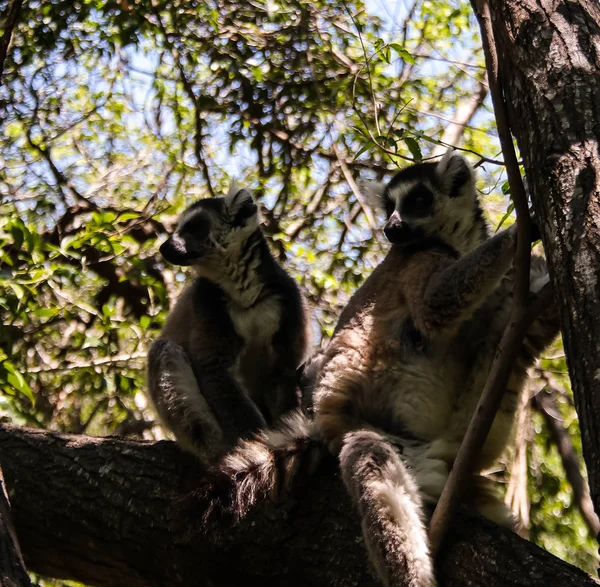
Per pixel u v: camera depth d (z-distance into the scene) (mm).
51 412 10242
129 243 10070
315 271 10016
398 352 5746
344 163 11320
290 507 5070
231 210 7703
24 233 8297
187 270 11266
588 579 3912
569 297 3557
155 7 11828
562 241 3713
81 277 9109
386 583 4332
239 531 5105
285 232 11281
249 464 5270
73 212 11875
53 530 5836
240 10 12469
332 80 11945
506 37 4586
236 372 7422
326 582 4723
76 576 5902
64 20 11914
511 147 4195
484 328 5715
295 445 5320
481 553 4242
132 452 5902
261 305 7562
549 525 9961
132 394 9523
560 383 9828
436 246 6426
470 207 6617
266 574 5000
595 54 4297
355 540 4723
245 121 11805
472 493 5414
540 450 10328
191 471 5633
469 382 5672
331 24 12344
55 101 12773
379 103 11500
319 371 6277
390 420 5660
